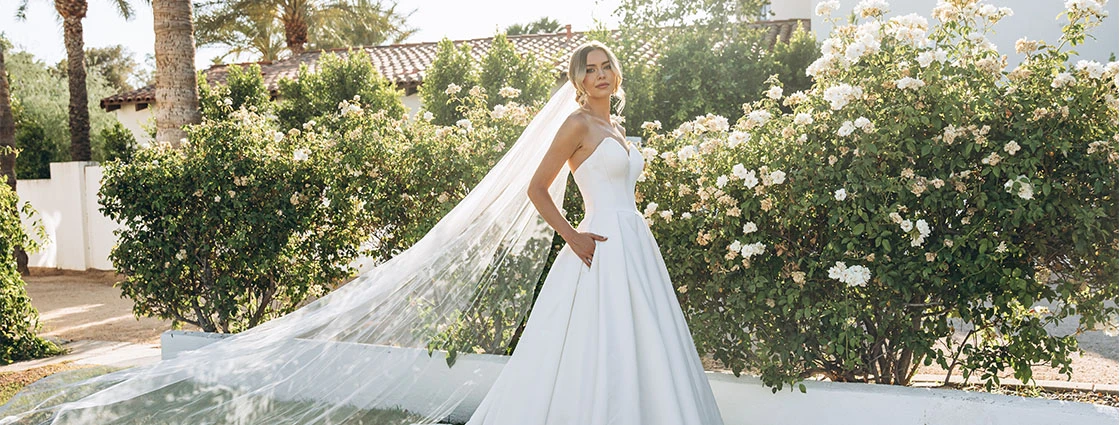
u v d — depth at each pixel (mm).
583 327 3176
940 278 3482
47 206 13352
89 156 15352
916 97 3412
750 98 9359
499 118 4699
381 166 4980
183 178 5453
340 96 11711
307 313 4004
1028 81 3480
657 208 3930
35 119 19672
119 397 3645
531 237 3869
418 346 3891
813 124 3582
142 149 5688
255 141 5590
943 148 3408
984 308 3557
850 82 3547
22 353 6492
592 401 3084
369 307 3912
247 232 5445
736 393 3773
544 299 3322
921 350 3613
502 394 3320
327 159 5332
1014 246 3404
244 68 16734
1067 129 3334
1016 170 3246
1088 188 3363
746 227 3564
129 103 15578
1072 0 3428
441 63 10672
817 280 3586
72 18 15023
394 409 3807
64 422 3488
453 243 3898
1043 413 3209
